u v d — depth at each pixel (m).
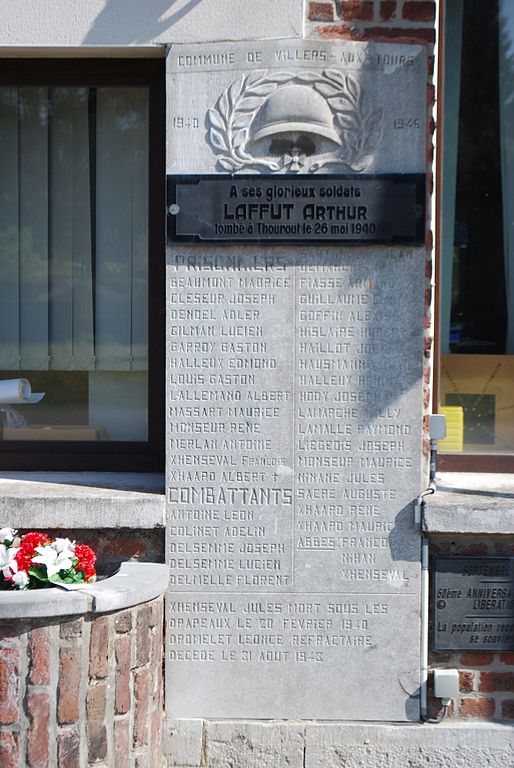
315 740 4.16
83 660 3.71
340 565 4.16
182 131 4.13
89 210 4.56
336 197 4.11
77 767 3.70
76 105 4.54
